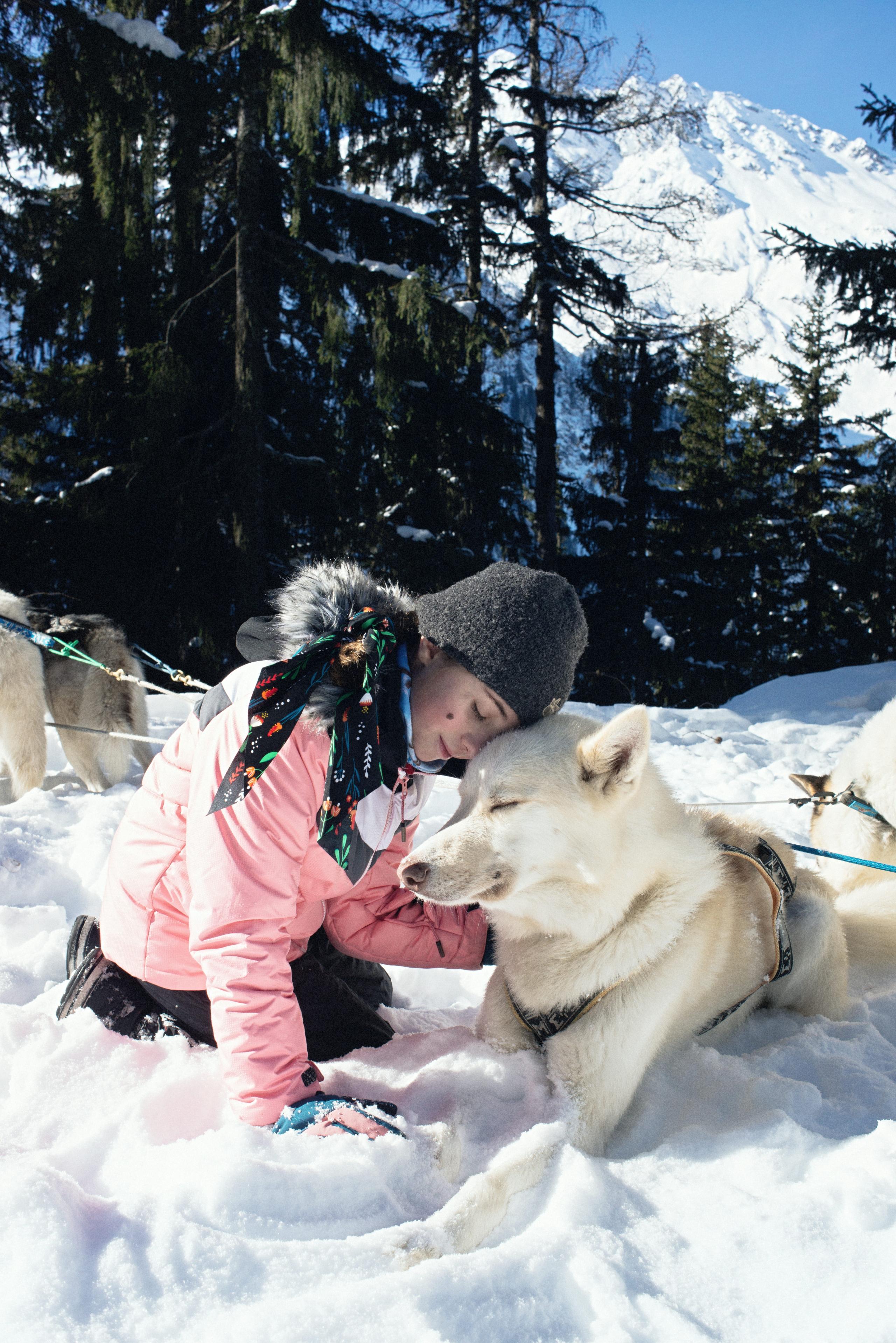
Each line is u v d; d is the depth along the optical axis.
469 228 15.05
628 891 2.09
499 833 2.06
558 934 2.14
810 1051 2.30
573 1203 1.65
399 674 1.97
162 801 2.04
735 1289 1.50
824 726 8.59
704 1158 1.87
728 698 20.64
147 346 11.13
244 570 11.12
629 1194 1.74
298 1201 1.56
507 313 16.17
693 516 19.98
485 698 2.04
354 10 10.76
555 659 2.01
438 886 2.03
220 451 12.41
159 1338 1.26
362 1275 1.41
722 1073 2.18
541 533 16.66
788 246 16.06
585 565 19.42
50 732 6.65
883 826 3.39
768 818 5.29
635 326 17.05
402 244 12.39
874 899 3.15
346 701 1.85
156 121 9.33
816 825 3.73
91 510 11.38
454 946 2.50
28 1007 2.29
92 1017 2.08
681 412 25.78
